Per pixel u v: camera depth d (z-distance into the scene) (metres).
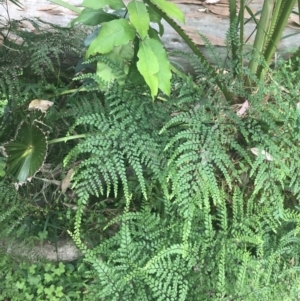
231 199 1.33
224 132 1.20
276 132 1.20
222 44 1.67
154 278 1.23
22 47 1.46
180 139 1.19
